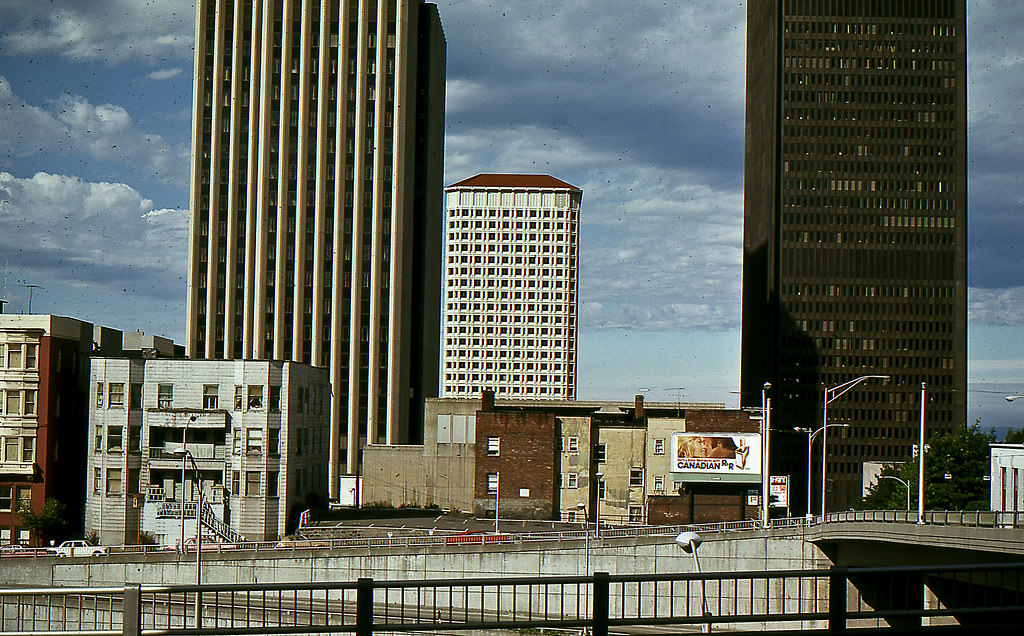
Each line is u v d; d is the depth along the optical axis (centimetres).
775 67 19425
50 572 7469
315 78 15212
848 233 19238
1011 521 6631
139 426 8881
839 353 19138
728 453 10719
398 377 14838
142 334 11312
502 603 7419
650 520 10550
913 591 6544
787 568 7312
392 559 7500
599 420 11812
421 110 16275
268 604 6197
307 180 15088
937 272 19125
